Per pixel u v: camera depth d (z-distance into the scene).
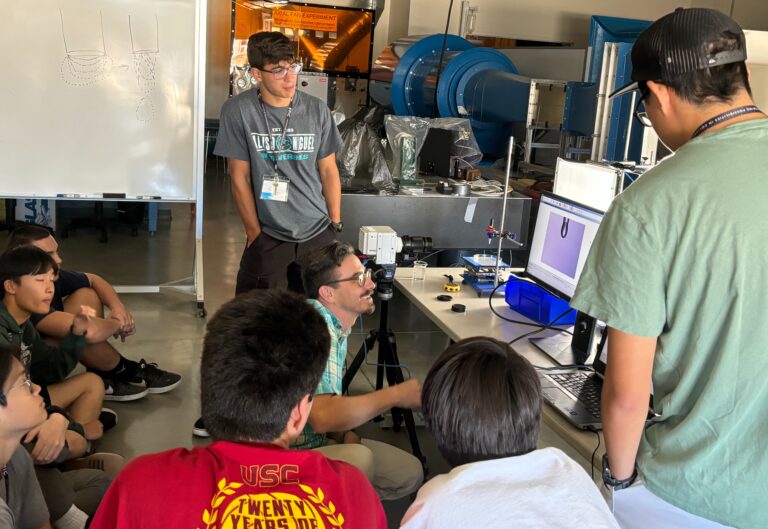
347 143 4.21
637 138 4.68
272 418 1.12
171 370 3.61
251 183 3.35
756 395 1.27
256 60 3.07
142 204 6.35
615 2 8.05
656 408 1.41
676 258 1.27
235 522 1.05
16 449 1.68
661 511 1.46
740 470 1.31
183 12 4.06
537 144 5.04
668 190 1.26
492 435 1.14
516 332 2.47
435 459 2.93
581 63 6.12
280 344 1.14
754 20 8.12
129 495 1.07
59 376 2.73
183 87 4.16
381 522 1.17
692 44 1.26
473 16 7.51
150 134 4.18
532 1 7.82
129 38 4.04
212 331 1.18
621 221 1.31
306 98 3.27
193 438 3.02
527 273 2.66
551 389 2.01
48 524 1.74
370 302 2.33
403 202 4.12
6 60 3.92
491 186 4.43
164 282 5.03
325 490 1.10
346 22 7.59
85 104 4.07
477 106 5.40
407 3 7.50
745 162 1.23
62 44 3.96
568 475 1.11
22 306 2.55
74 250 5.68
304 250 3.38
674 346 1.33
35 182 4.11
